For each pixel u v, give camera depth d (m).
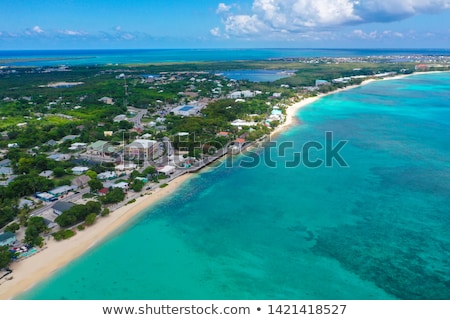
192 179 120.25
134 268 72.94
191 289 66.88
